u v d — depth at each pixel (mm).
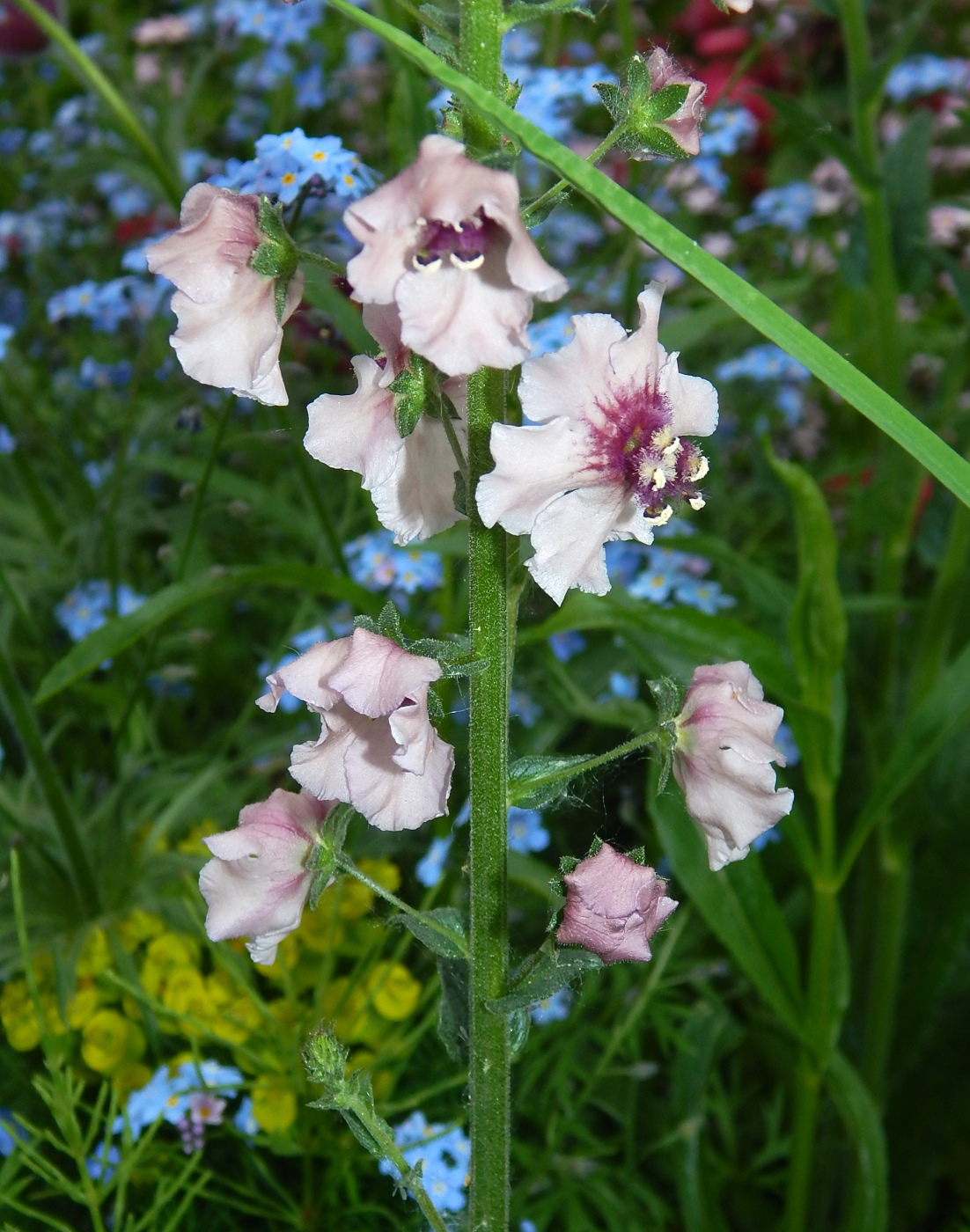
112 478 376
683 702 180
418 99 318
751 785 171
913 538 361
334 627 349
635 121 170
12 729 361
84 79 368
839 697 267
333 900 288
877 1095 323
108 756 341
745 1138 332
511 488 156
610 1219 279
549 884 175
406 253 143
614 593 272
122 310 401
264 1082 272
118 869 312
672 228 135
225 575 279
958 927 320
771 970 268
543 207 166
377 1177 280
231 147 574
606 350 155
